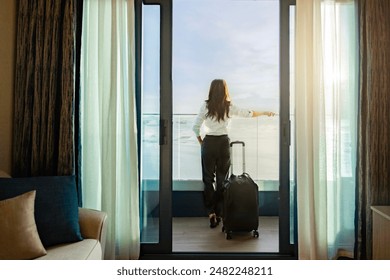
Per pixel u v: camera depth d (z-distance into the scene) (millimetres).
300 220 2205
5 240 1487
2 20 2158
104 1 2219
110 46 2221
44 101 2139
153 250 2404
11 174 2188
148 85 2412
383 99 2145
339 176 2238
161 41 2395
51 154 2141
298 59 2215
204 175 3076
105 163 2184
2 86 2168
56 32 2143
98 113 2252
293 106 2332
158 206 2426
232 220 2734
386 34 2148
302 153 2209
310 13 2172
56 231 1720
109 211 2178
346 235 2266
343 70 2238
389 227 1827
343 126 2258
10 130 2199
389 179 2145
